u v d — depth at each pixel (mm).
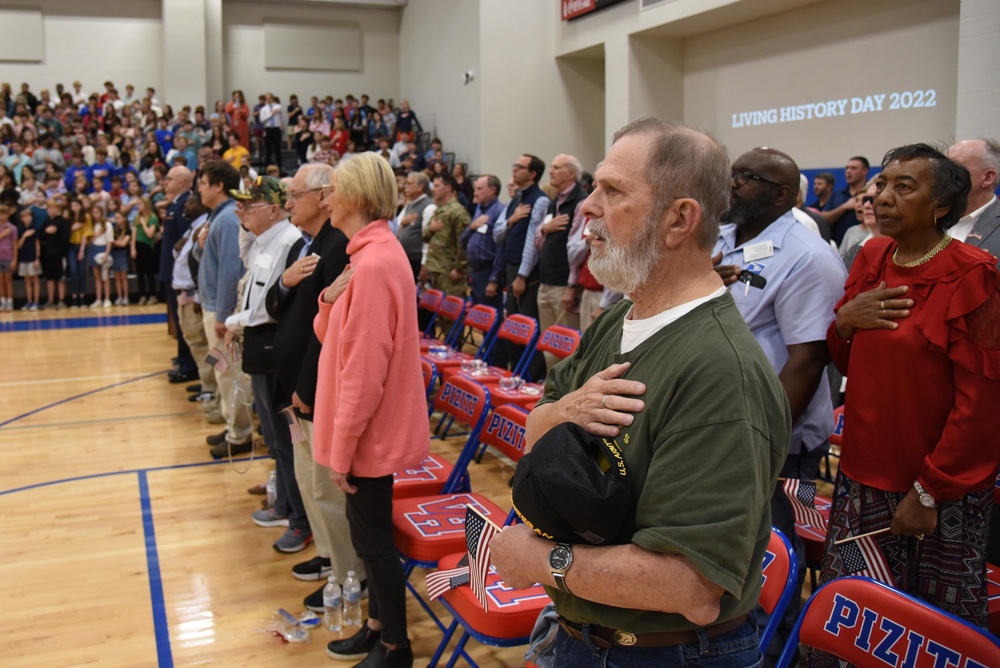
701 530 1019
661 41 9867
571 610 1205
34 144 13508
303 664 2584
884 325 1931
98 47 15820
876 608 1422
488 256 6781
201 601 3006
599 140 12484
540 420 1287
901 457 1917
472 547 1578
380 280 2246
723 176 1188
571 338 4383
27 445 4988
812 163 8047
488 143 12008
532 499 1126
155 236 11719
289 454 3379
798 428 2369
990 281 1795
